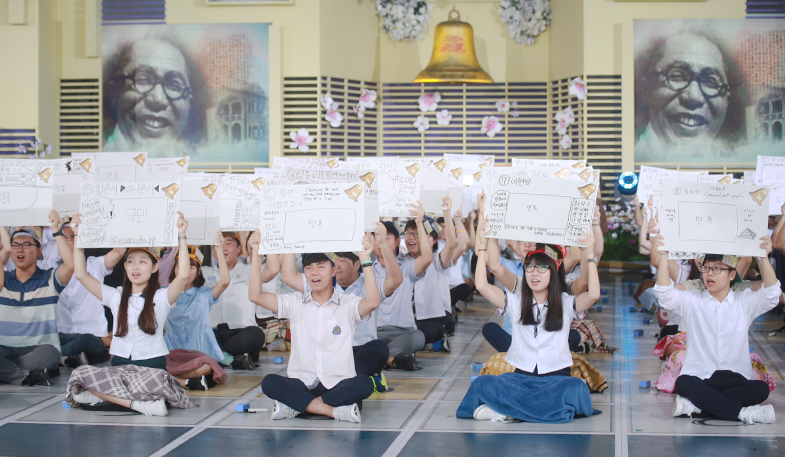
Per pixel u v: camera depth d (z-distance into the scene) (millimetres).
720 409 5059
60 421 5207
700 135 14750
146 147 14945
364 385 5234
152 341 5637
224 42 14797
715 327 5324
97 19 15273
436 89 15883
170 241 5625
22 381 6262
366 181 5707
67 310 7141
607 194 14977
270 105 14750
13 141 14797
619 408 5461
